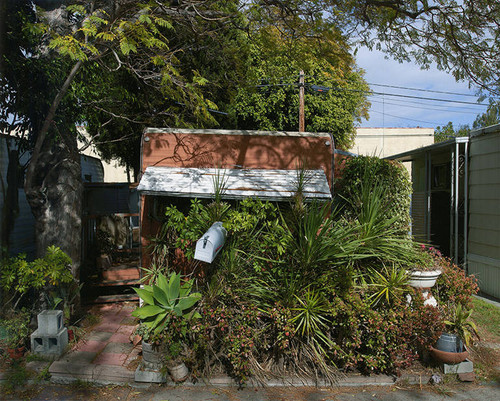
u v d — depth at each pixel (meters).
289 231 4.59
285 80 12.93
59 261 4.53
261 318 4.41
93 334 5.18
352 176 6.30
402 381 4.18
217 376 4.18
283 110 13.90
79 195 5.44
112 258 7.24
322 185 5.23
